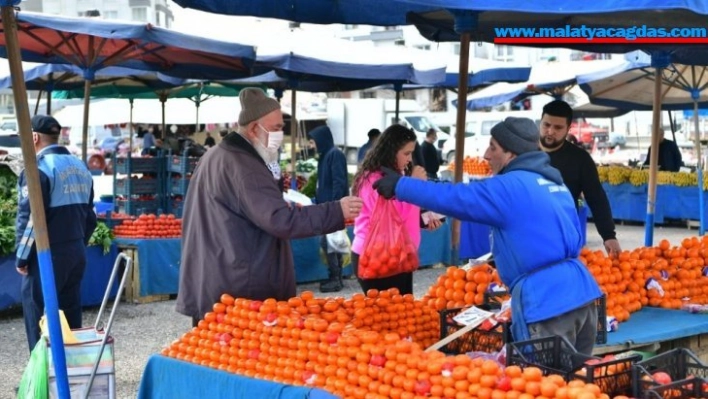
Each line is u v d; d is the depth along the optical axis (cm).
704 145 2756
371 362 455
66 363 540
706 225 1883
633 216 2027
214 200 541
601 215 675
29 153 509
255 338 509
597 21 696
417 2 484
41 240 516
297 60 1205
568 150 684
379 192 489
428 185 475
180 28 1126
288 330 495
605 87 1739
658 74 921
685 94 1777
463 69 673
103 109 2584
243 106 546
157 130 2909
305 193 1513
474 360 436
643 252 673
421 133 3512
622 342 545
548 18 702
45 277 518
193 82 1678
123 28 941
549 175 479
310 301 546
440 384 425
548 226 468
